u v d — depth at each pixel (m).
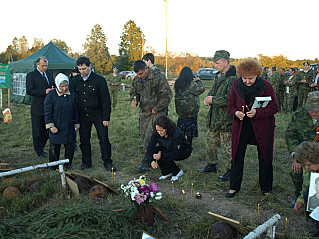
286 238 2.78
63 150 6.57
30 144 6.95
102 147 5.17
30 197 3.73
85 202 3.69
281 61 44.81
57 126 4.92
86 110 5.08
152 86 5.12
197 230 3.11
